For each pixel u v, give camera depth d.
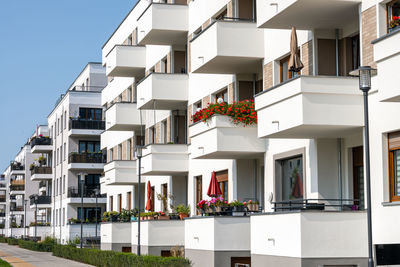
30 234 67.12
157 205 32.59
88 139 59.62
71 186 58.09
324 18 16.72
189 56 27.72
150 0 33.56
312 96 15.55
